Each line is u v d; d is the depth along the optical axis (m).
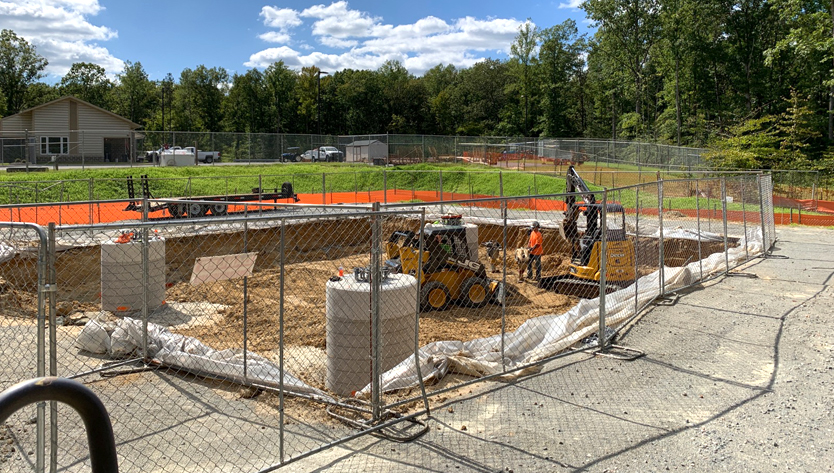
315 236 19.75
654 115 66.31
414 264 13.23
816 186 31.56
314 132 86.69
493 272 17.53
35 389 1.89
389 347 7.29
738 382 7.38
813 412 6.46
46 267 4.40
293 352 9.48
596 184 35.16
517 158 42.53
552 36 75.62
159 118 89.69
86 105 40.19
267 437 5.88
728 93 57.22
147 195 20.39
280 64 84.62
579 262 14.77
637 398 6.85
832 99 48.41
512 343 8.30
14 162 35.88
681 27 52.59
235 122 85.50
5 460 5.38
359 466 5.22
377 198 33.31
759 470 5.21
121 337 8.26
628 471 5.16
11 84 77.25
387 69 108.00
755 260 16.44
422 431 5.89
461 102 97.12
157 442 5.76
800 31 32.25
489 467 5.21
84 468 5.28
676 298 11.73
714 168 34.25
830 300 11.63
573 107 78.31
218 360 7.62
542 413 6.40
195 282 5.23
